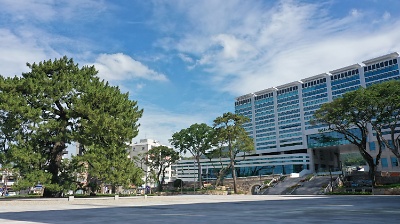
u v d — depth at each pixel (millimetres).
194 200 32188
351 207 16766
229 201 29000
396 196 33750
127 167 33750
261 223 9406
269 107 114250
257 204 22422
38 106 33812
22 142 31625
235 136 64875
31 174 31109
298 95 106875
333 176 63469
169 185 83500
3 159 30766
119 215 13641
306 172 83125
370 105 43469
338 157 109938
